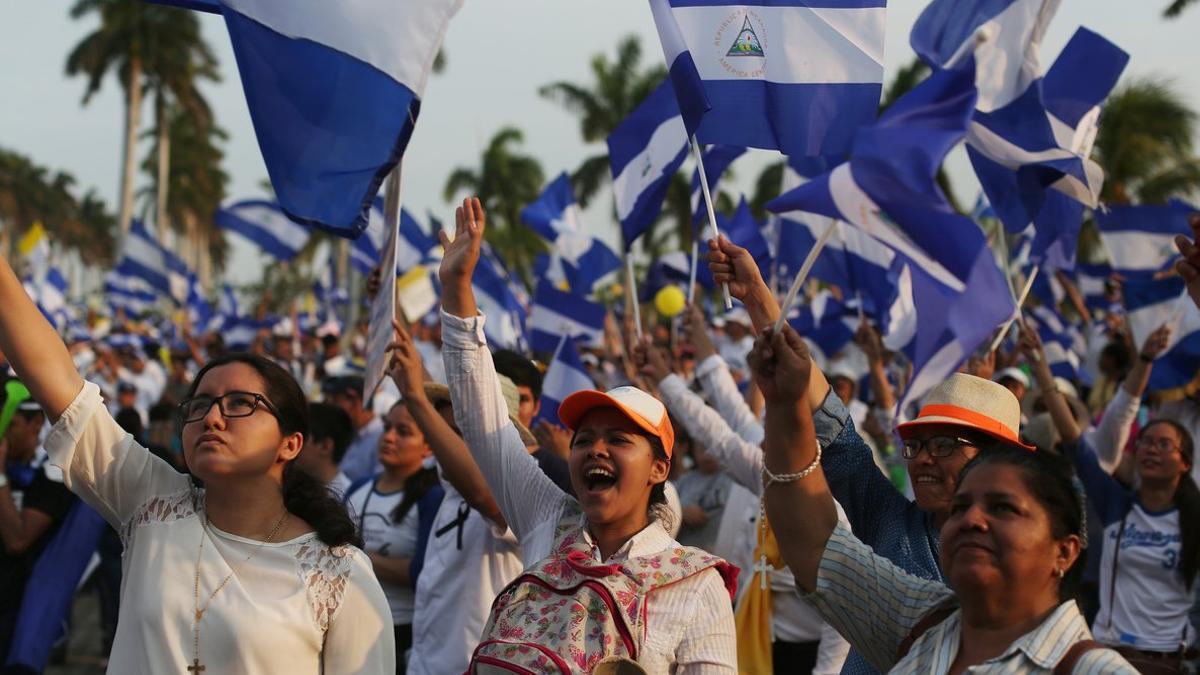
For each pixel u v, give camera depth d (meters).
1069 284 13.07
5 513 6.10
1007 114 5.01
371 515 5.88
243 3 4.04
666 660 3.31
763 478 3.08
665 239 46.62
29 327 3.34
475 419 4.04
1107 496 6.21
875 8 4.26
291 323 22.78
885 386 7.77
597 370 13.26
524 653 3.23
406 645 5.75
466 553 4.88
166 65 55.22
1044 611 2.56
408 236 14.80
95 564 9.21
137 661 3.27
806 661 6.17
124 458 3.46
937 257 3.22
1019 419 3.59
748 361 3.04
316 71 4.01
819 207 3.12
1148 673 3.43
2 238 88.94
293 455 3.46
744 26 4.30
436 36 4.03
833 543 3.02
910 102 3.16
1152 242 9.80
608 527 3.54
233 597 3.27
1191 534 5.79
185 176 73.06
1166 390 8.48
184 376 16.31
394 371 4.51
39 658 5.95
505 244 53.81
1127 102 34.25
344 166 4.00
